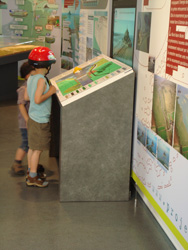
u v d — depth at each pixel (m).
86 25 6.18
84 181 3.84
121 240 3.21
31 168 4.20
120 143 3.80
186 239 2.74
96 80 3.79
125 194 3.91
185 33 2.69
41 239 3.19
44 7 9.38
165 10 3.06
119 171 3.86
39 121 4.02
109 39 4.83
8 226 3.38
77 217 3.57
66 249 3.06
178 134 2.85
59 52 9.30
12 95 8.64
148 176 3.55
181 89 2.78
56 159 5.08
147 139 3.54
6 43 8.73
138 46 3.73
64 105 3.64
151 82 3.40
